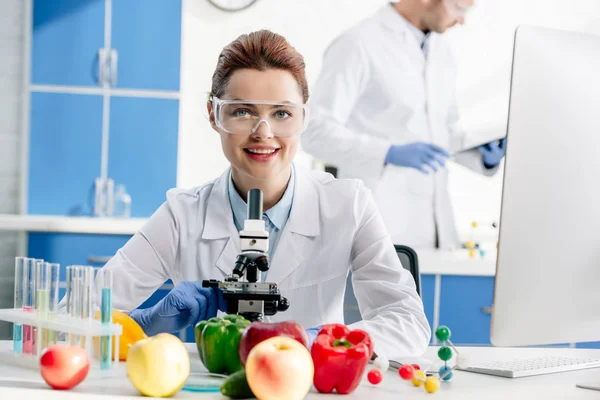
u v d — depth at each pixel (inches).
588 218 55.7
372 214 78.2
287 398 45.0
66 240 152.3
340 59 160.7
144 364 46.3
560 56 55.0
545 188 54.5
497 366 61.6
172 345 47.2
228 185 76.3
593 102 55.8
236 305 56.9
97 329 52.4
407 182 163.3
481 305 151.0
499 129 171.8
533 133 53.9
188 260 75.8
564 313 55.7
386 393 51.3
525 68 53.6
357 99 163.9
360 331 52.1
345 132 158.7
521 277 54.2
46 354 48.1
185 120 175.9
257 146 67.8
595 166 55.8
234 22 175.6
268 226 75.2
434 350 74.3
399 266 77.1
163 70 166.4
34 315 56.0
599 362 65.3
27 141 165.8
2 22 163.9
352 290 89.6
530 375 60.1
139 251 76.4
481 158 172.1
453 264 149.6
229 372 51.6
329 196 77.1
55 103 165.6
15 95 165.5
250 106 67.0
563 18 177.6
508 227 53.7
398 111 163.6
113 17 165.0
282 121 67.9
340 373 49.6
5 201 167.2
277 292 56.3
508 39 175.8
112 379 51.8
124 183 167.3
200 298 66.4
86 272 54.1
